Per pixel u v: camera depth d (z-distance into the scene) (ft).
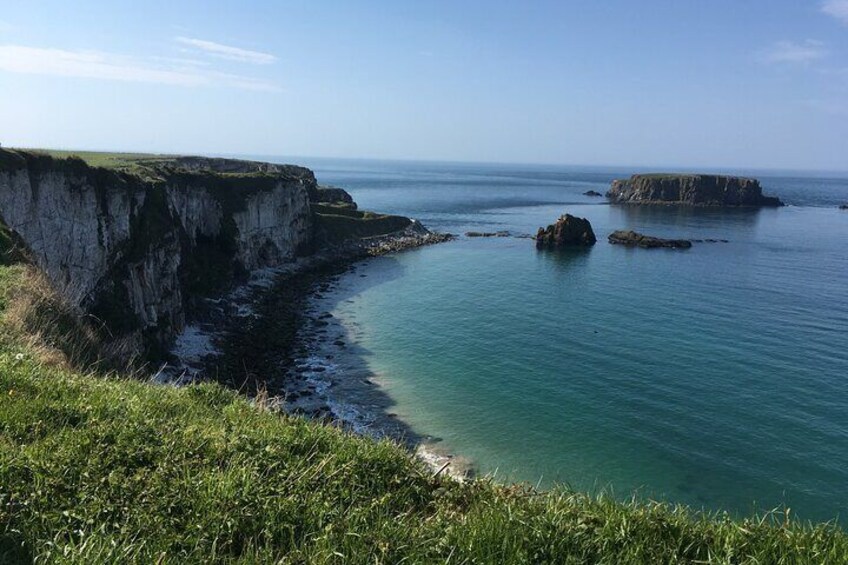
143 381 46.88
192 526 22.13
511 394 119.96
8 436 27.22
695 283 223.30
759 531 24.36
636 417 108.99
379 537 22.76
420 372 133.28
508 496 28.68
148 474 25.57
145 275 151.74
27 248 77.25
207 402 39.73
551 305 190.70
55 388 34.42
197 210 209.77
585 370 132.05
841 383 123.24
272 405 43.11
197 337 160.97
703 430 103.91
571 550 22.53
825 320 169.37
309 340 159.74
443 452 97.35
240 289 211.41
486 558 21.35
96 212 139.03
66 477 24.38
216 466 27.12
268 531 22.54
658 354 141.49
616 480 89.71
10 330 45.62
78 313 65.10
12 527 21.01
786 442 99.60
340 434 34.55
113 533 21.15
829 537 24.12
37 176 123.95
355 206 415.23
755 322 167.73
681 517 25.81
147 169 192.95
